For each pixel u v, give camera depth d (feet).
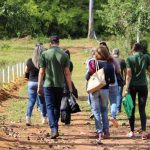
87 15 387.96
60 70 69.97
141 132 73.00
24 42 330.54
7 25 155.53
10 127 80.48
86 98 125.49
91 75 69.31
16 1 154.61
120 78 81.61
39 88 70.95
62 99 72.84
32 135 73.51
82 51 297.53
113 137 71.97
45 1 377.71
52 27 386.11
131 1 154.20
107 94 69.31
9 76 155.33
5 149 62.13
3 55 265.13
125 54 172.45
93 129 79.00
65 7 384.68
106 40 354.74
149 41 145.89
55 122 70.38
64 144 67.00
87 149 63.93
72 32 390.63
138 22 147.23
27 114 82.38
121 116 90.74
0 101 114.73
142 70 69.62
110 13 165.78
